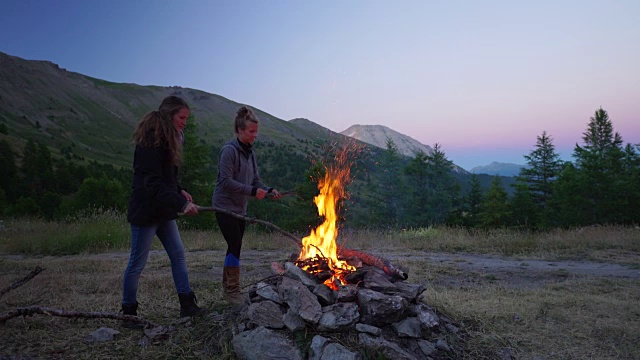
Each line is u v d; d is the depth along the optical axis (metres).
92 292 5.18
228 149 3.93
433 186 43.91
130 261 3.65
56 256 9.53
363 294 3.40
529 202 43.12
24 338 3.37
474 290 5.60
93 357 3.09
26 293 4.93
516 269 7.38
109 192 40.91
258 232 13.28
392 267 4.01
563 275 6.88
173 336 3.47
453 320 3.99
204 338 3.42
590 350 3.50
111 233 11.38
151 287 5.25
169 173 3.65
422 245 10.32
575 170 41.12
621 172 38.81
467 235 11.77
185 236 12.11
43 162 96.00
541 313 4.40
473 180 45.97
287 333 3.21
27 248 10.35
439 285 6.02
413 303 3.76
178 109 3.66
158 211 3.62
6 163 86.69
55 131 194.62
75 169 99.50
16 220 16.02
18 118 194.12
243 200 4.02
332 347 2.97
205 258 8.33
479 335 3.71
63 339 3.40
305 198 19.08
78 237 10.80
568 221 36.91
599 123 64.12
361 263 4.08
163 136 3.50
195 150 22.03
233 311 3.70
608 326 3.99
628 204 35.34
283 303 3.41
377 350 3.02
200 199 21.72
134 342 3.38
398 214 39.62
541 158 48.75
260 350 3.05
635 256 8.69
